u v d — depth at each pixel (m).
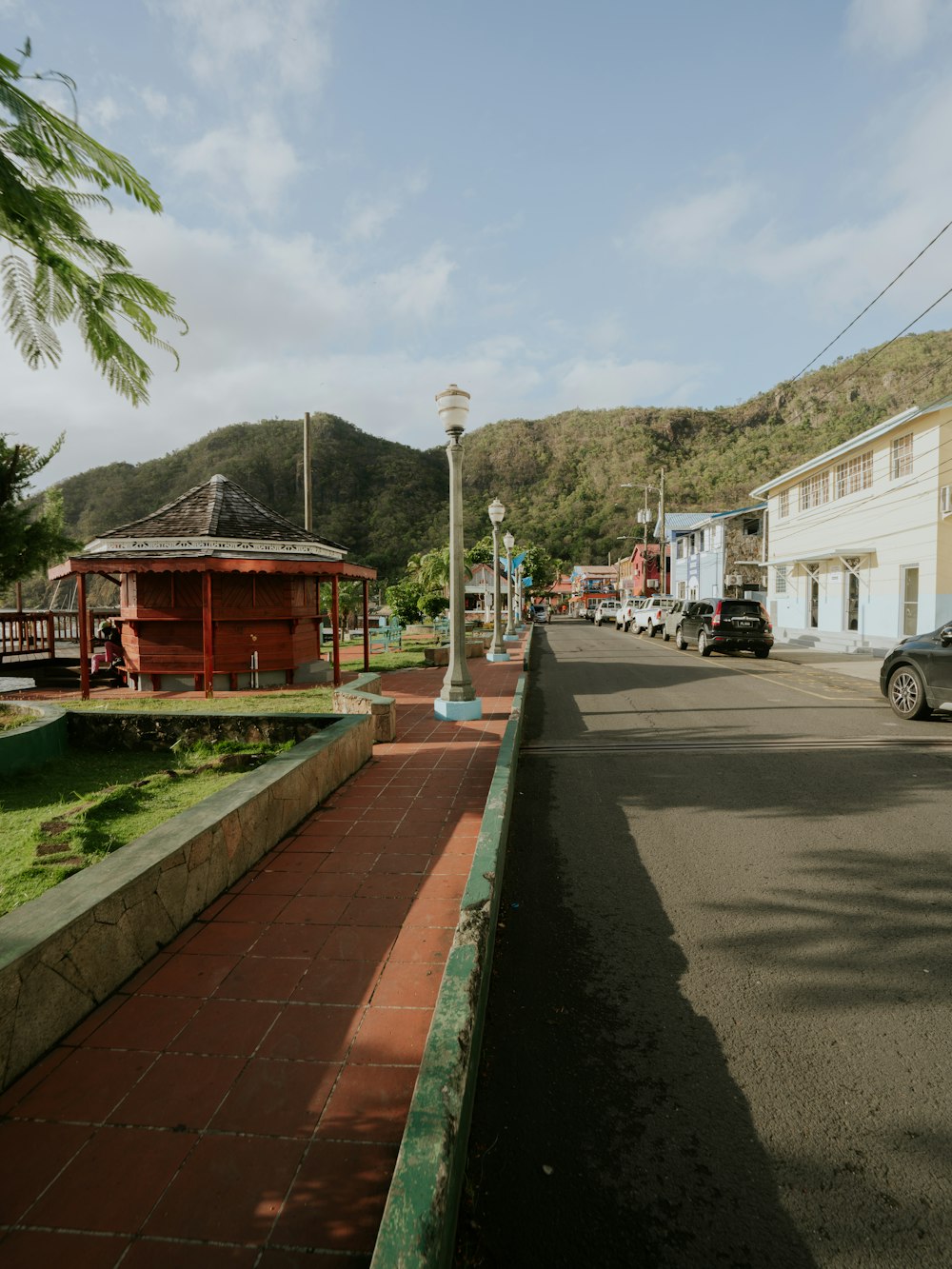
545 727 9.73
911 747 8.02
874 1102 2.43
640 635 32.78
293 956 3.10
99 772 6.56
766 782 6.67
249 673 12.07
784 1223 1.95
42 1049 2.41
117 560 10.69
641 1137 2.29
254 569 10.96
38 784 6.05
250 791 4.28
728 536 33.38
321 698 10.66
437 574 37.31
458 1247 1.87
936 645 9.37
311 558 12.78
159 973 2.96
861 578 20.36
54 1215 1.77
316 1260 1.63
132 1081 2.28
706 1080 2.57
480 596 51.62
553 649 24.16
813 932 3.69
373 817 5.08
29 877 3.78
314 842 4.58
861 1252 1.86
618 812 5.82
